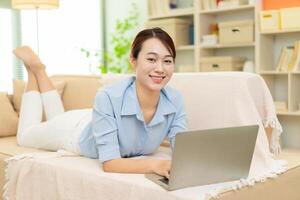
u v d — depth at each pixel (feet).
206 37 13.78
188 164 4.34
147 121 5.56
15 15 14.57
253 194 4.81
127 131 5.43
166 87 5.82
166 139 7.01
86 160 5.95
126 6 16.83
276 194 5.18
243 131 4.53
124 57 16.58
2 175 6.72
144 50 5.12
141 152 5.94
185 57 15.46
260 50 12.49
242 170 4.80
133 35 16.66
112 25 17.44
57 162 5.81
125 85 5.45
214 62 13.43
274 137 6.09
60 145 6.92
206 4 13.79
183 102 5.97
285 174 5.32
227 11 13.71
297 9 11.52
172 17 14.82
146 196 4.50
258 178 4.87
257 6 12.46
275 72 12.15
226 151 4.54
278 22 11.97
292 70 11.87
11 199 6.29
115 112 5.26
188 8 14.12
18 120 9.25
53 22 15.75
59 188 5.49
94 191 5.06
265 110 6.11
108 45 17.44
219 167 4.59
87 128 6.05
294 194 5.52
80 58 16.63
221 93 6.10
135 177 4.86
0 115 9.04
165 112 5.60
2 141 8.54
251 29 12.61
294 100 12.11
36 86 8.62
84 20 16.85
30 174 6.05
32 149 7.51
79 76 9.94
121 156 5.81
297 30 11.59
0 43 14.26
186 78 6.61
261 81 6.14
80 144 6.10
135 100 5.37
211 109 6.17
